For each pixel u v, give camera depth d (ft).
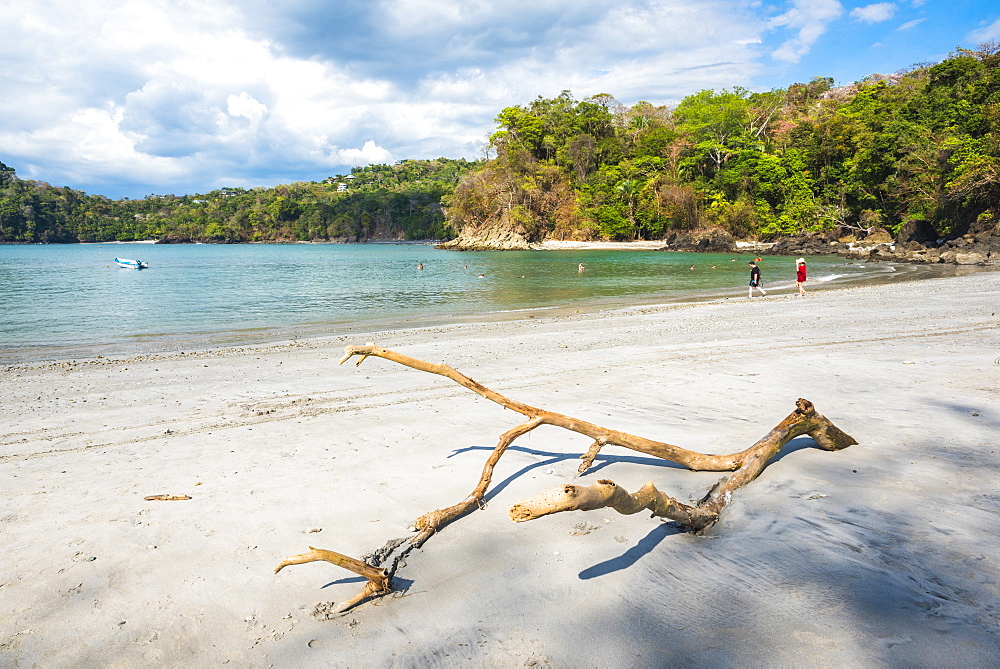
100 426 23.35
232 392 29.27
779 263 159.94
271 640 8.76
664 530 11.68
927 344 33.78
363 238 609.42
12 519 13.56
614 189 304.71
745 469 13.56
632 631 8.56
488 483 13.20
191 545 11.78
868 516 11.77
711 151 294.05
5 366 38.52
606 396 24.11
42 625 9.28
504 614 9.12
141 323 64.08
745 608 8.95
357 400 26.20
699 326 47.65
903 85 281.13
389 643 8.57
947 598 8.87
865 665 7.54
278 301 86.69
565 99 367.04
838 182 254.47
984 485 13.16
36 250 428.15
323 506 13.43
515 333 48.78
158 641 8.82
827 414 19.66
